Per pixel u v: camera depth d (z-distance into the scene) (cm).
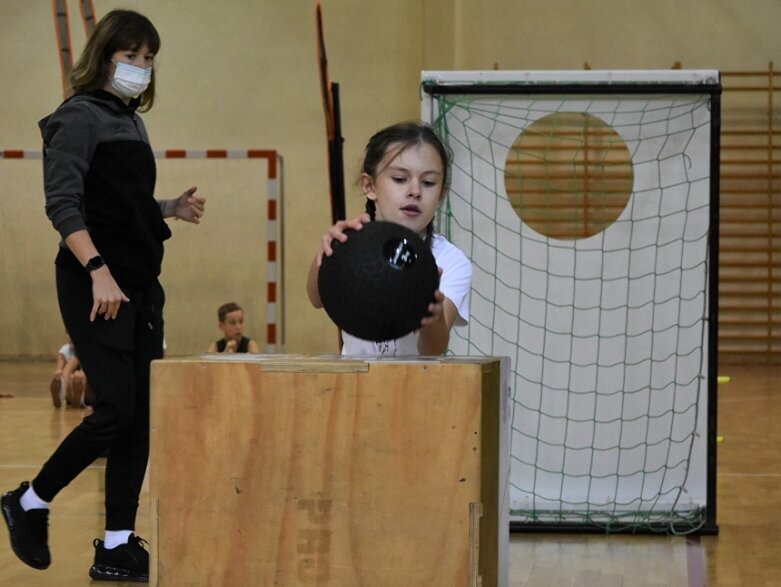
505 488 268
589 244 469
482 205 471
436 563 221
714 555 418
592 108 464
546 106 465
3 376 1224
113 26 364
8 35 1381
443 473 220
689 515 468
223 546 226
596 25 1377
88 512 498
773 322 1359
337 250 222
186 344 1384
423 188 268
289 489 224
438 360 233
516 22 1382
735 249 1366
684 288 466
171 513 228
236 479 226
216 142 1374
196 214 402
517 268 471
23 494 356
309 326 1377
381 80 1360
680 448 469
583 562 405
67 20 561
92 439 354
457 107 468
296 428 224
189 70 1372
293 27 1366
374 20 1359
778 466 643
